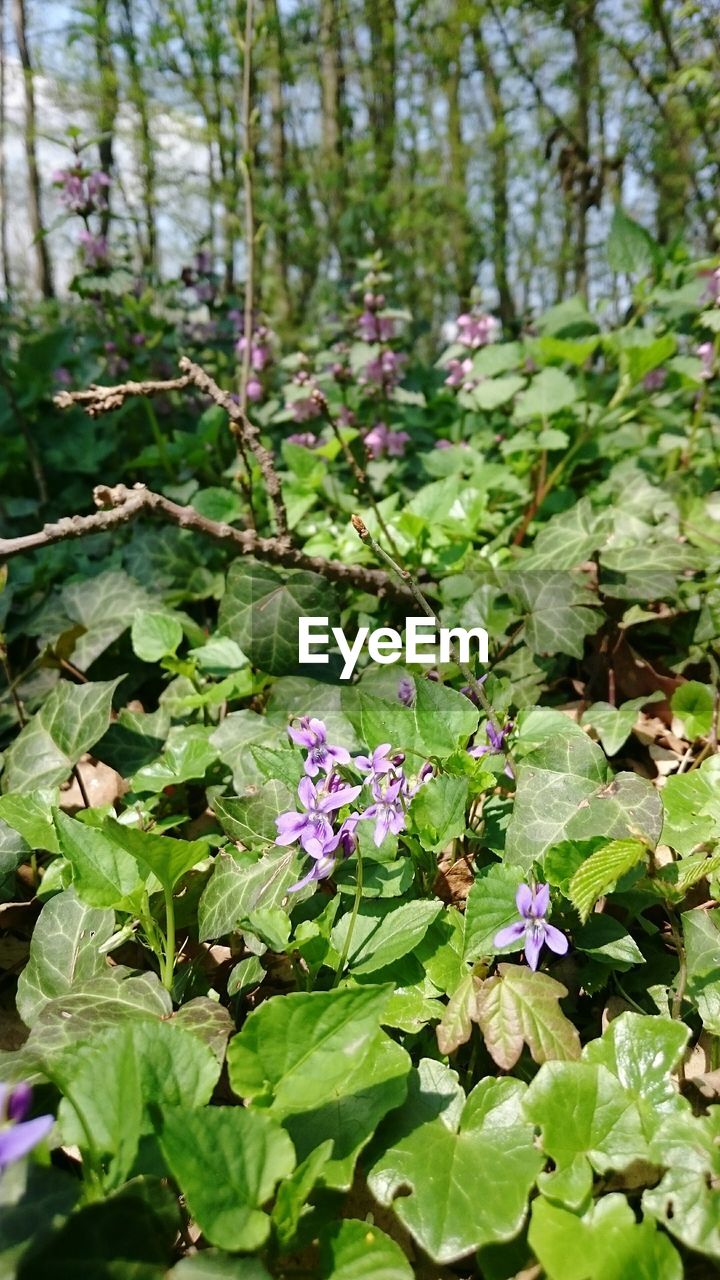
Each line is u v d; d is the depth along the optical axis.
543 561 0.42
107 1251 0.16
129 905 0.24
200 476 0.68
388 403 0.67
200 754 0.31
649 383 0.62
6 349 1.00
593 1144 0.20
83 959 0.25
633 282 0.69
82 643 0.41
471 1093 0.21
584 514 0.43
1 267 1.84
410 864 0.25
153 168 1.36
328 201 1.41
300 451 0.52
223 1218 0.16
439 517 0.46
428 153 1.69
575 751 0.25
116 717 0.39
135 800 0.33
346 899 0.26
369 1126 0.20
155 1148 0.19
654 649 0.41
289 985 0.27
